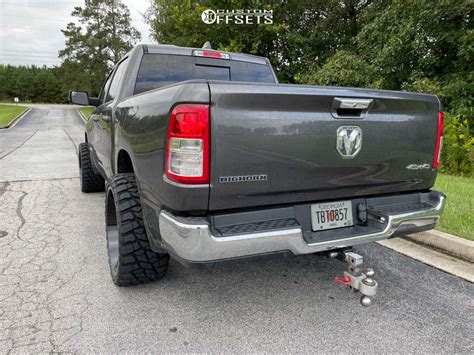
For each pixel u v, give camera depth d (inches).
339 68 453.1
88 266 116.5
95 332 82.2
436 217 95.2
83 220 164.4
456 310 93.9
